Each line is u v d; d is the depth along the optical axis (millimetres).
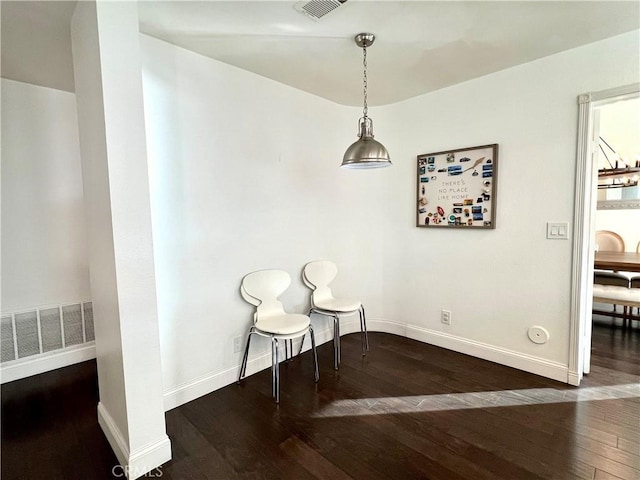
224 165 2434
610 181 4621
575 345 2389
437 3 1733
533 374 2590
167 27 1934
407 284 3359
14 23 1821
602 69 2176
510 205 2635
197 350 2340
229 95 2439
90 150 1682
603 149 4574
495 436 1889
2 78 2617
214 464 1711
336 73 2600
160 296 2135
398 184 3334
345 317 3535
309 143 3027
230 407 2221
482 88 2713
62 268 2943
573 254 2361
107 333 1742
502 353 2760
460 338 3012
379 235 3510
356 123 3391
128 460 1610
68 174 2959
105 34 1456
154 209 2082
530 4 1756
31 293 2797
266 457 1755
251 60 2371
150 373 1673
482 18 1886
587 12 1838
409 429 1965
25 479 1622
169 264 2170
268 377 2641
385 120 3371
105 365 1849
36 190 2803
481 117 2736
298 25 1928
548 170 2436
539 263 2521
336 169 3291
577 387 2385
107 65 1467
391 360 2902
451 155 2916
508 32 2051
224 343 2496
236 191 2518
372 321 3611
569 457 1715
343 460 1727
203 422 2059
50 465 1715
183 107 2193
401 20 1890
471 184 2812
